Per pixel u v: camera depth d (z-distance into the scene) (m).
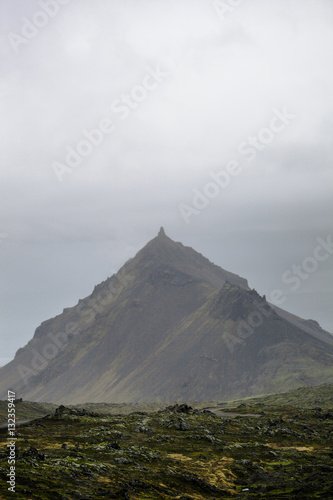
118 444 171.88
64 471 126.81
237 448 190.12
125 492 119.00
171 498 125.69
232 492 141.75
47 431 194.00
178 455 174.50
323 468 160.50
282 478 149.75
